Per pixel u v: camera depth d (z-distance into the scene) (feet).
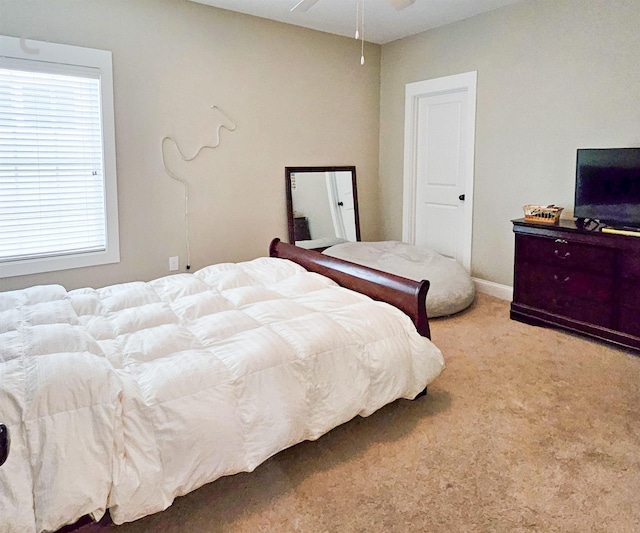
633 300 10.14
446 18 14.40
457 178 15.74
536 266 11.92
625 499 5.97
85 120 11.84
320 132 16.22
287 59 15.05
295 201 15.72
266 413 5.80
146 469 4.94
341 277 9.48
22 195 11.25
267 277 9.58
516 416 7.89
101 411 4.87
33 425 4.61
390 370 7.09
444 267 13.92
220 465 5.41
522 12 12.97
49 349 5.63
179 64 12.99
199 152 13.69
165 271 13.56
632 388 8.82
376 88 17.53
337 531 5.52
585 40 11.78
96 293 8.37
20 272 11.30
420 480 6.37
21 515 4.35
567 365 9.82
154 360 5.97
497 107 13.91
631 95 11.09
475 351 10.57
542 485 6.24
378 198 18.33
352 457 6.88
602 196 10.93
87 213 12.20
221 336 6.65
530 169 13.34
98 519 4.77
